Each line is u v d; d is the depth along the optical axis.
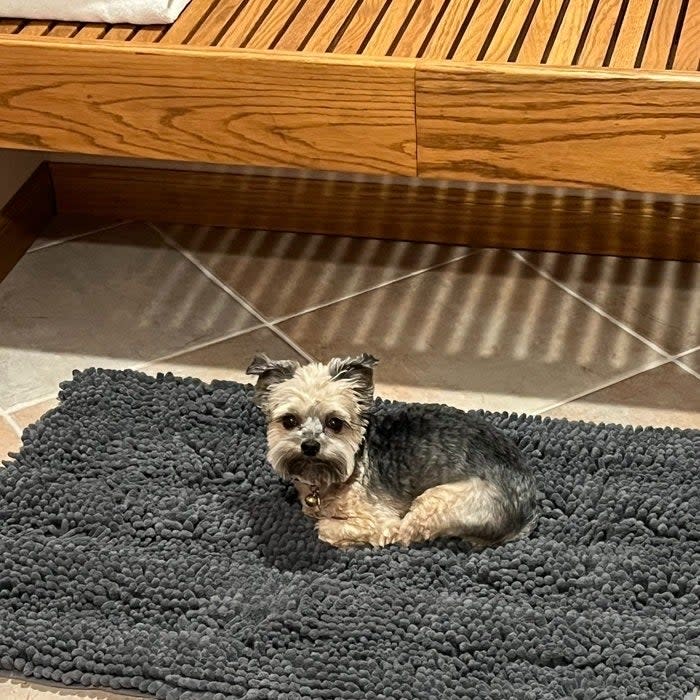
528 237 2.19
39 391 1.90
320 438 1.49
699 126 1.43
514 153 1.50
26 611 1.48
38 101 1.60
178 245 2.25
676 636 1.41
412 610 1.46
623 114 1.44
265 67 1.50
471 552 1.54
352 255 2.21
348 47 1.53
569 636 1.42
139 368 1.94
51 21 1.63
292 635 1.44
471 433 1.56
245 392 1.83
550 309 2.04
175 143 1.60
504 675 1.38
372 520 1.55
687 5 1.58
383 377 1.90
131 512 1.62
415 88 1.47
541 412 1.82
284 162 1.58
